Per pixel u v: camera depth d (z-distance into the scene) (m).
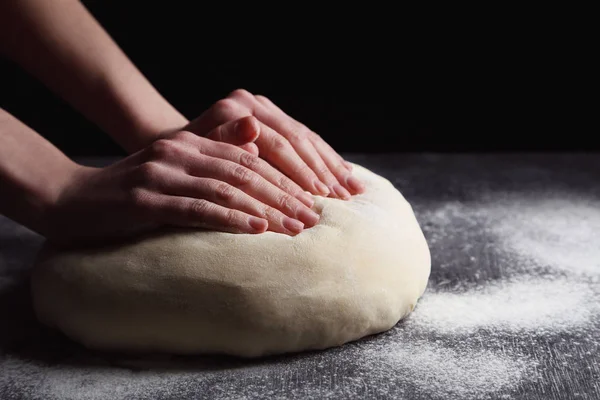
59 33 0.78
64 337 0.69
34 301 0.70
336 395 0.60
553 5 1.27
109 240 0.67
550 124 1.33
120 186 0.66
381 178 0.78
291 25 1.32
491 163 1.07
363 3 1.30
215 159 0.66
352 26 1.32
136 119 0.78
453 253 0.82
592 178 1.01
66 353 0.66
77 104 0.80
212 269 0.64
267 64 1.34
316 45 1.33
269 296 0.63
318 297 0.64
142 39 1.33
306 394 0.60
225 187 0.65
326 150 0.74
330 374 0.63
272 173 0.68
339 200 0.71
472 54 1.31
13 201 0.69
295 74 1.34
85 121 1.35
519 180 1.00
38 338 0.69
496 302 0.72
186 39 1.33
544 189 0.97
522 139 1.34
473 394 0.60
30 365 0.65
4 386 0.62
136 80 0.80
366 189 0.74
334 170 0.73
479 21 1.29
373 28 1.31
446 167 1.05
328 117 1.36
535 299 0.73
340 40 1.32
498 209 0.92
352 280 0.65
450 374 0.62
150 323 0.64
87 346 0.67
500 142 1.35
